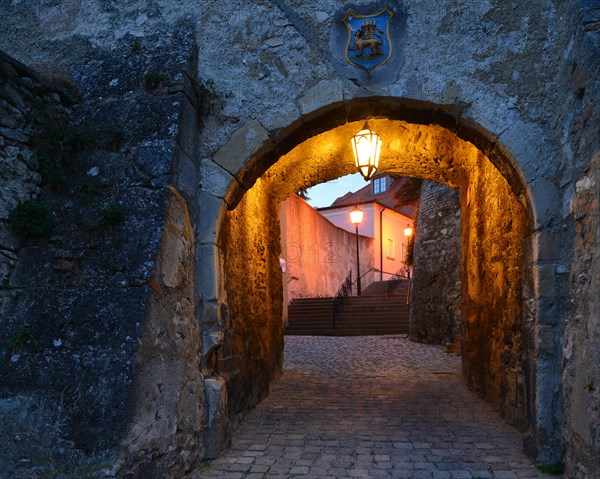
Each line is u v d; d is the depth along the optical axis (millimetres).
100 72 4195
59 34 4488
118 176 3615
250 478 3412
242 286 5195
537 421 3520
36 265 3387
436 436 4328
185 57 4043
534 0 3928
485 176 5781
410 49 3986
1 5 4656
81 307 3121
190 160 3898
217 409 3812
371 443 4152
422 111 4082
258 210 6191
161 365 3170
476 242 6227
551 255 3584
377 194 28453
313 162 6434
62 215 3553
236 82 4129
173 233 3504
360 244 22578
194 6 4320
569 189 3447
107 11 4457
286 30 4148
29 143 3633
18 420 2832
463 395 5945
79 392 2826
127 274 3193
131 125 3803
